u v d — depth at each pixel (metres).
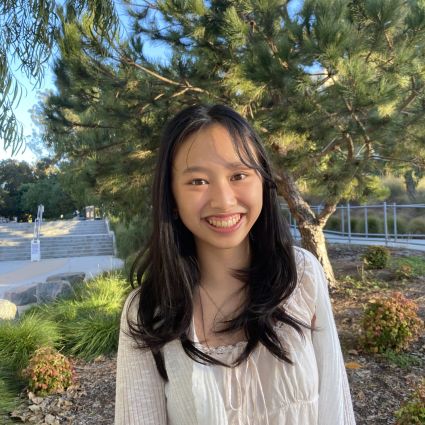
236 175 1.02
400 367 4.03
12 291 9.76
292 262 1.10
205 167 1.00
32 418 3.84
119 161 7.06
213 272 1.12
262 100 5.75
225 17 4.85
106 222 23.55
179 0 5.14
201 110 1.05
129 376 1.07
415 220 14.22
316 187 6.69
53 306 7.31
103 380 4.57
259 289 1.08
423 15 4.42
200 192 1.01
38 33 2.25
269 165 1.10
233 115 1.04
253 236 1.14
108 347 5.39
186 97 6.28
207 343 1.06
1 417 3.85
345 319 5.57
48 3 2.22
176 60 6.06
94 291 7.48
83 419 3.79
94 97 6.77
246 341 1.04
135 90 6.07
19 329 5.28
